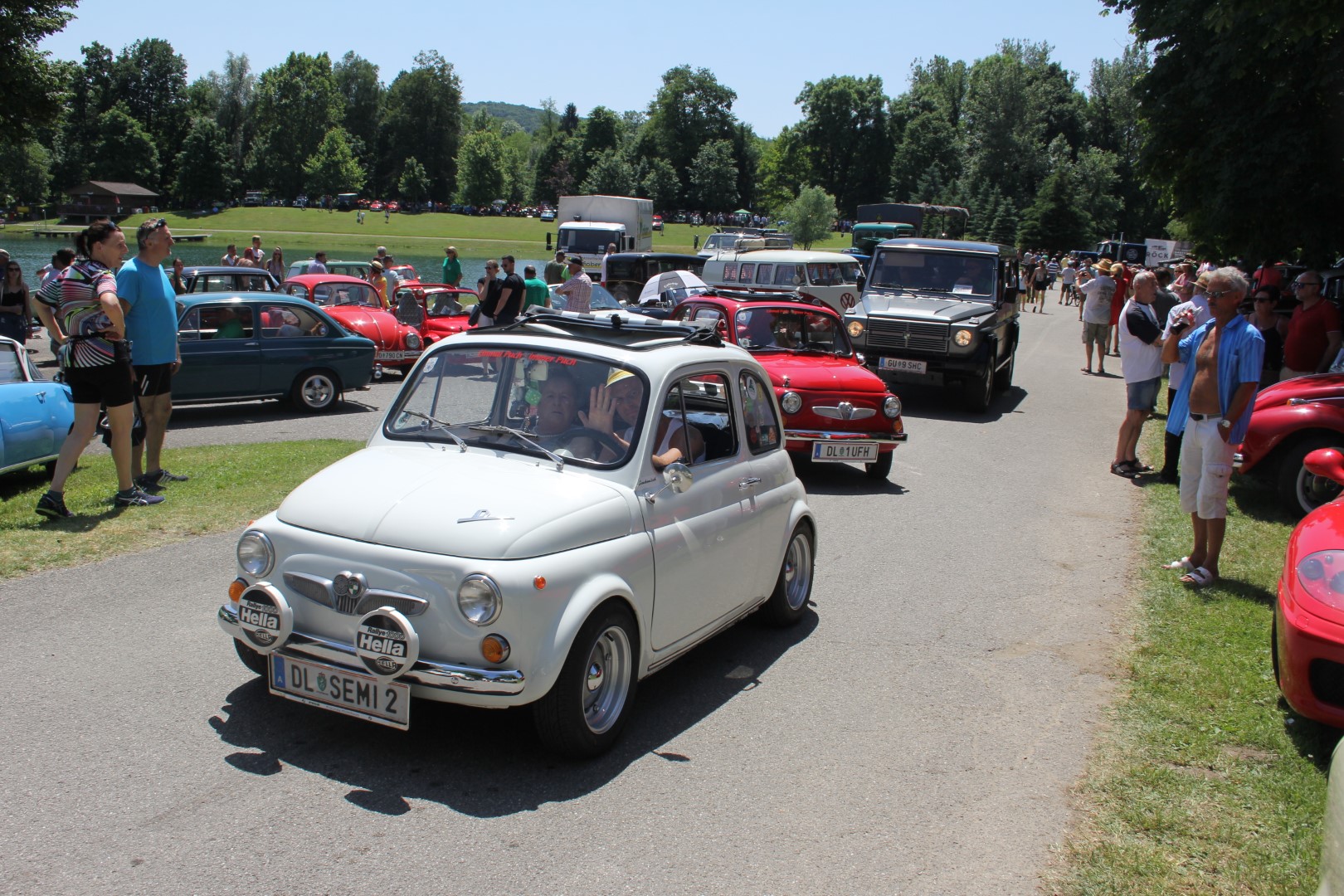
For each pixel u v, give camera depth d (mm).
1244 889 3422
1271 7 10359
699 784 4023
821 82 111000
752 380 5586
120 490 7438
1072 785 4164
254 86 142000
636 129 157375
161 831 3412
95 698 4414
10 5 25953
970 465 11297
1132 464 10953
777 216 100250
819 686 5133
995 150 92188
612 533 4199
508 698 3725
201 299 12367
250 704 4441
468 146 131000
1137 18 18672
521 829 3584
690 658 5465
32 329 20359
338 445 10453
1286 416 8727
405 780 3883
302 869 3246
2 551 6277
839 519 8680
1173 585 6945
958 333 14547
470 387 4793
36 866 3168
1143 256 62250
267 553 4066
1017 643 5879
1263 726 4715
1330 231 17750
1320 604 4484
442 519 3928
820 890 3336
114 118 123688
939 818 3861
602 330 5227
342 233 102250
